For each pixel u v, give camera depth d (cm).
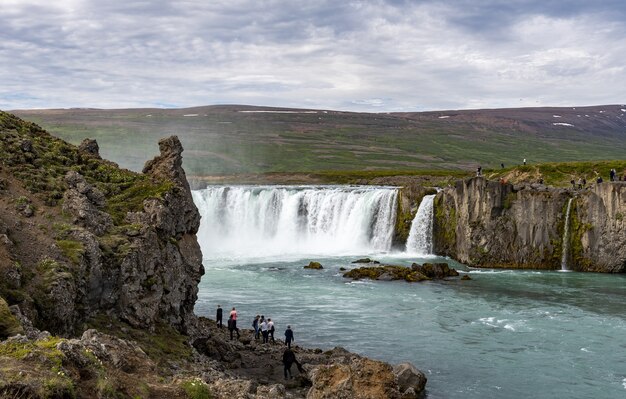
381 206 10944
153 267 3906
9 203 3722
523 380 4266
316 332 5494
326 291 7238
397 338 5316
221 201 12244
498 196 9369
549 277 8406
